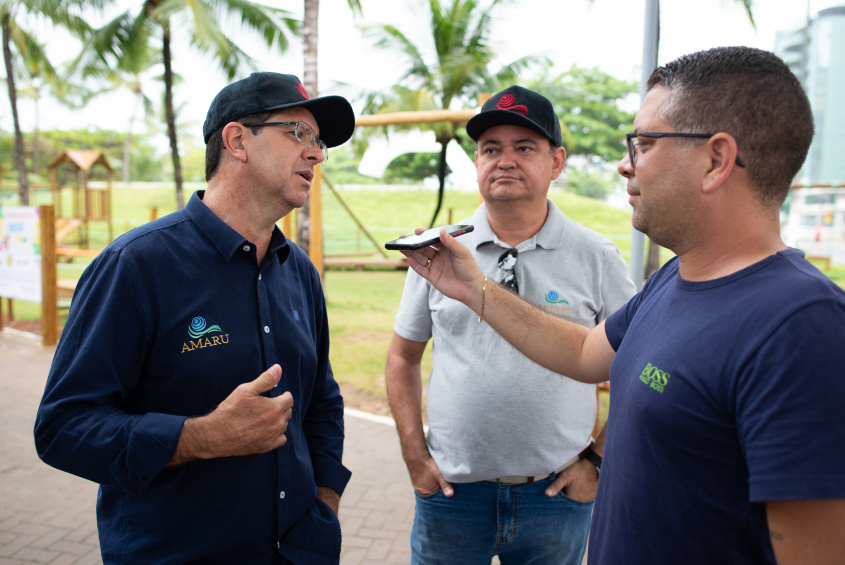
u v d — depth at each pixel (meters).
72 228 21.67
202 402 1.39
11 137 44.38
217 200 1.51
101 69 14.75
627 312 1.42
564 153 2.10
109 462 1.26
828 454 0.81
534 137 1.88
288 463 1.51
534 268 1.94
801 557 0.84
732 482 0.96
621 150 34.06
